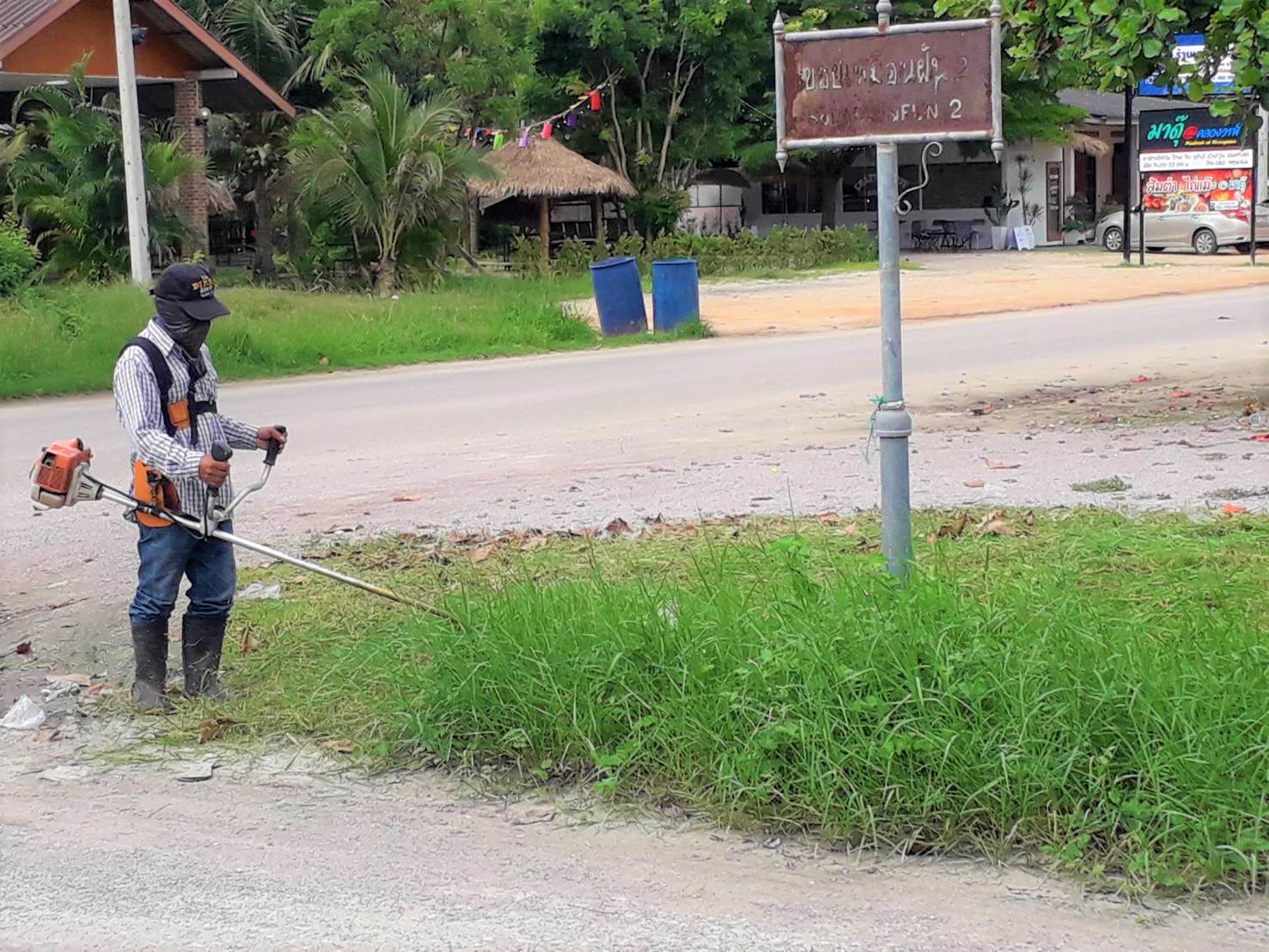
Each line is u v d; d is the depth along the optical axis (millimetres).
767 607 5219
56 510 9586
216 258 45375
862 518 7848
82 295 20797
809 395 13578
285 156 33938
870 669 4445
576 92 39594
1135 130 47594
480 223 42219
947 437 10523
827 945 3662
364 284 28953
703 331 20656
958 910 3834
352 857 4273
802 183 48656
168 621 5793
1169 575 6109
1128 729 4176
